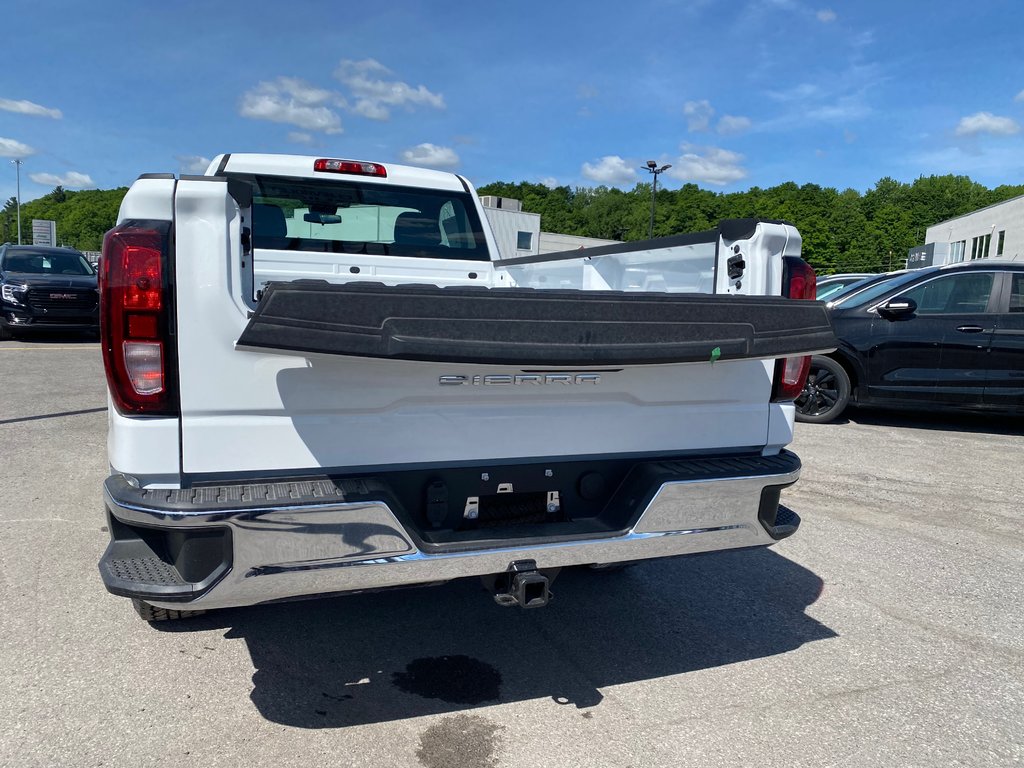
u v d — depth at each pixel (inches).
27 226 4968.0
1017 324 284.2
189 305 82.4
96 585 143.6
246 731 100.0
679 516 103.9
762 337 96.0
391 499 88.5
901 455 262.5
